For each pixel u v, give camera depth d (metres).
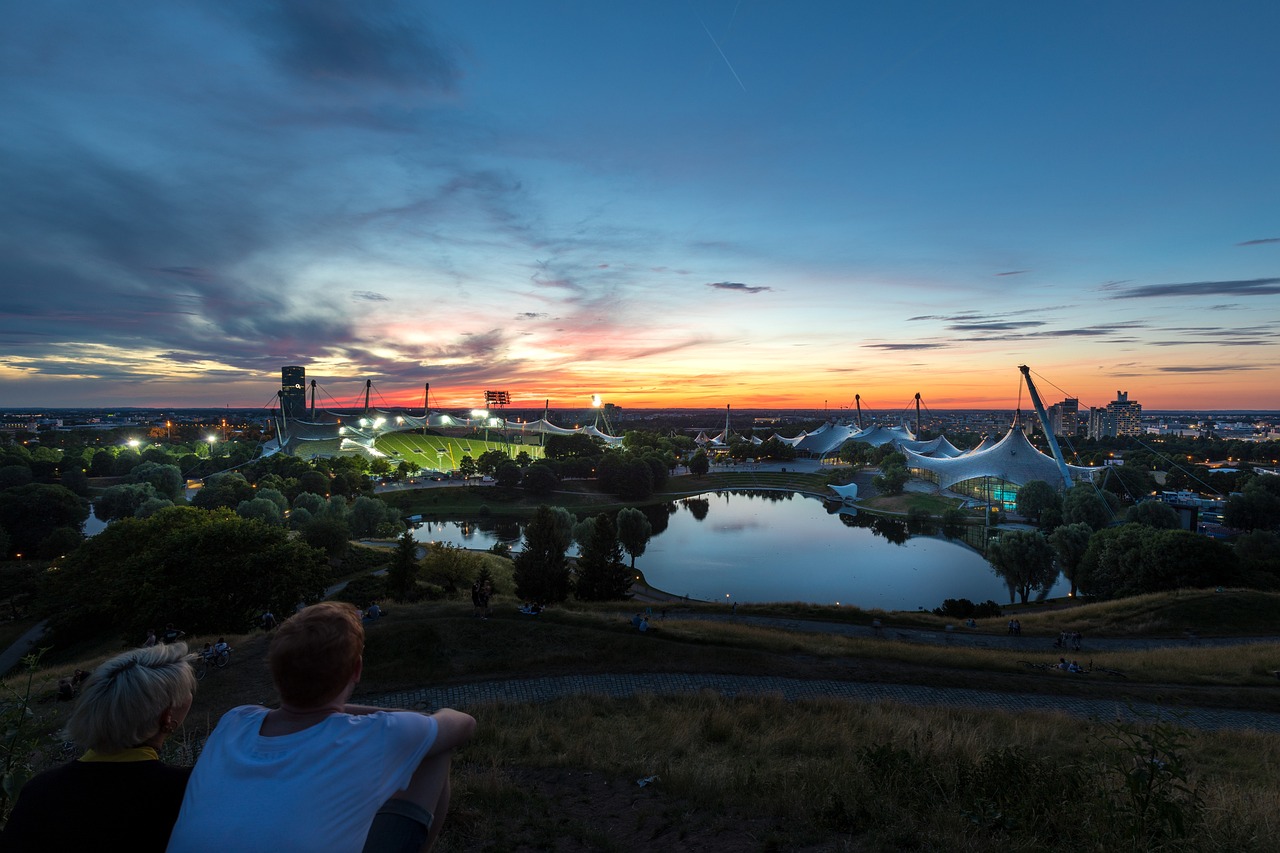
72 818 2.36
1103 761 10.05
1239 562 59.00
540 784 12.05
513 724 18.41
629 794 11.30
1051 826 8.05
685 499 157.38
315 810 2.08
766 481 182.50
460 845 9.02
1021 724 19.38
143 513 97.56
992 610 54.09
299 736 2.32
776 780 11.47
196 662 26.48
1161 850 7.00
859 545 99.69
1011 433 136.38
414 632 29.28
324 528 69.75
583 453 185.75
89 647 45.06
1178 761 7.41
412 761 2.40
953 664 30.16
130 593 41.56
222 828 2.04
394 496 136.88
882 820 8.81
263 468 139.12
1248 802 9.18
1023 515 108.62
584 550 54.44
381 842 2.20
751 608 48.00
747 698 22.69
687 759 13.74
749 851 8.26
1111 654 35.81
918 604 68.81
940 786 9.80
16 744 4.88
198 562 41.84
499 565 69.31
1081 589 65.81
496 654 28.20
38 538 88.44
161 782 2.54
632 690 24.72
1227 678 29.16
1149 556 57.31
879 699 24.38
